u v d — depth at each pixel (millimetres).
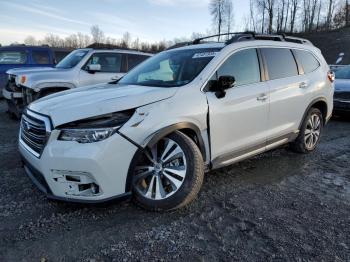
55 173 3066
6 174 4457
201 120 3609
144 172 3385
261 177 4480
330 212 3486
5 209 3457
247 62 4344
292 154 5562
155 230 3080
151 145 3242
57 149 3023
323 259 2674
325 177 4539
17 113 7914
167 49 5145
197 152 3443
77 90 4074
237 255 2723
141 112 3219
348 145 6312
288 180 4395
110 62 8547
